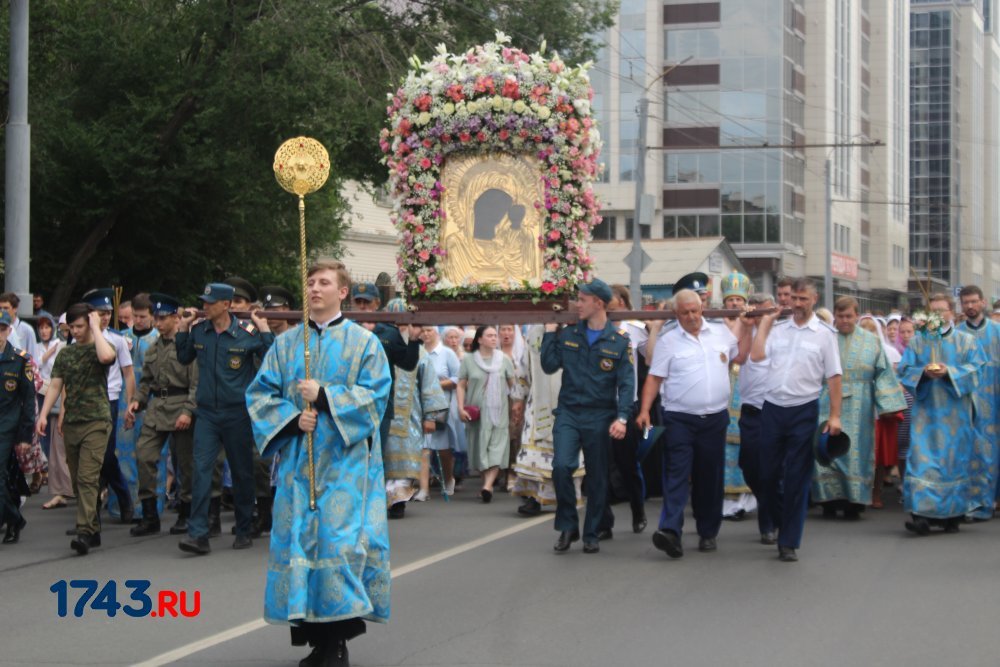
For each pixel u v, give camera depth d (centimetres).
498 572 934
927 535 1105
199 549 1028
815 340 977
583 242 1084
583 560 983
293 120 1947
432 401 1335
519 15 2302
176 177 2041
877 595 843
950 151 9806
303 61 1912
